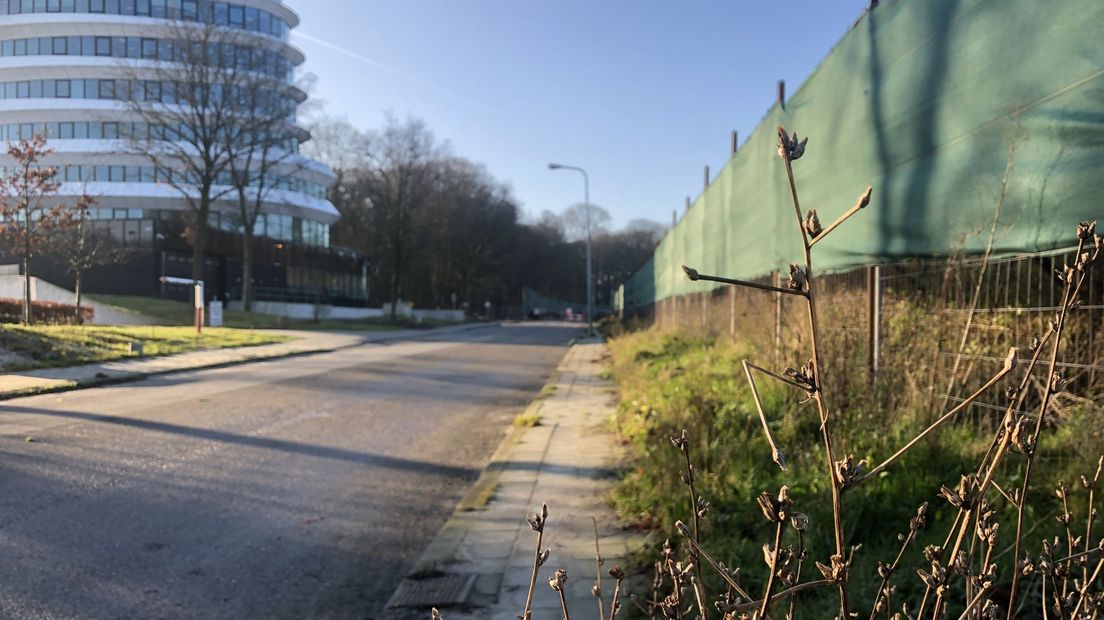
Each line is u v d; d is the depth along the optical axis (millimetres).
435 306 79625
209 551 4664
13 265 43781
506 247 81625
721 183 12281
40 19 53688
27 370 15125
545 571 4086
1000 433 1781
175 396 12062
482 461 7453
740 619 1544
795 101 7512
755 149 9484
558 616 3506
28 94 55188
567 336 40125
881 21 5355
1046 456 3936
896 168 5133
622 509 5090
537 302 113375
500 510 5352
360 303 66500
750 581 3316
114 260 38750
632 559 4102
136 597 3936
